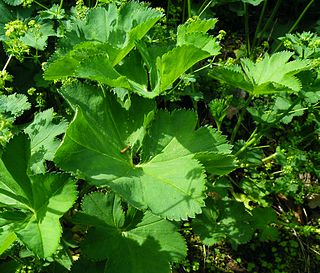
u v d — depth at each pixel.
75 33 0.33
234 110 0.45
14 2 0.41
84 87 0.29
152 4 0.50
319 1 0.51
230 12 0.52
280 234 0.39
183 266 0.36
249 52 0.48
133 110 0.30
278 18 0.52
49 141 0.31
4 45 0.39
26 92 0.41
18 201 0.27
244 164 0.40
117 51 0.31
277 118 0.37
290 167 0.37
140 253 0.30
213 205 0.36
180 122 0.30
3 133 0.31
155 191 0.27
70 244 0.31
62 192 0.25
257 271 0.38
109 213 0.31
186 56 0.28
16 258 0.31
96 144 0.28
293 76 0.31
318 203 0.41
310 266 0.38
